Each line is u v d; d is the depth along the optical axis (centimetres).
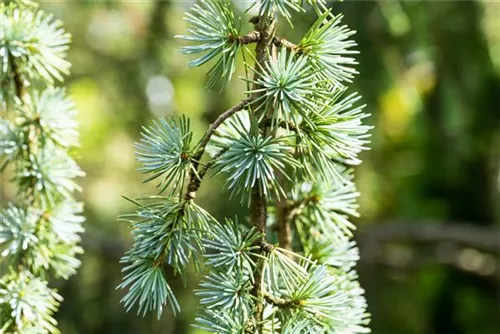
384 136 166
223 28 58
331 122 58
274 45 59
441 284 209
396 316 196
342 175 68
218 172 58
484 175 196
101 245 155
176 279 154
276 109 56
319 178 67
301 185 66
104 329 151
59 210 73
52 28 72
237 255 57
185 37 58
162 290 58
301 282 58
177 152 58
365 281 184
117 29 151
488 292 209
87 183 171
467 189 200
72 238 74
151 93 157
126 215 59
